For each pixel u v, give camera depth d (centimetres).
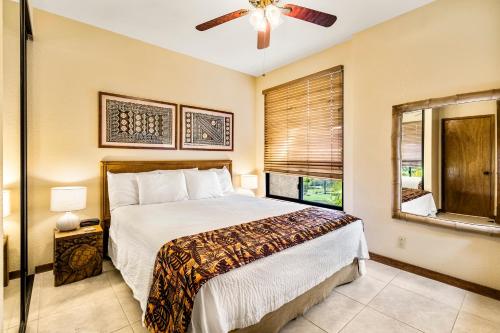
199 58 381
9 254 173
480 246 221
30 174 250
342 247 217
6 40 163
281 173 416
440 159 242
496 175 212
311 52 358
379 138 287
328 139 346
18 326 171
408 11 259
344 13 261
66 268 232
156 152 339
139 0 242
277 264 162
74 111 276
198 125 382
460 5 228
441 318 188
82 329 174
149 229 195
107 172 292
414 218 257
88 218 285
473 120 223
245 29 295
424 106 248
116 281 238
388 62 277
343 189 328
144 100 326
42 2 244
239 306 139
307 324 181
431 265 249
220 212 250
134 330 173
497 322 184
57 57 265
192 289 127
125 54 312
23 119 186
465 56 225
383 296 217
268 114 440
